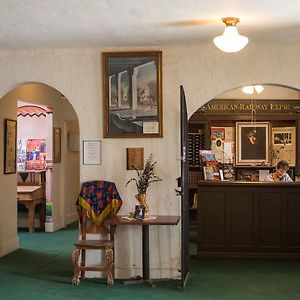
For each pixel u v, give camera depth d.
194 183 10.27
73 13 5.02
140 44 6.47
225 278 6.44
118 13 5.02
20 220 10.81
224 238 7.69
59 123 10.84
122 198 6.59
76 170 11.85
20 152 10.94
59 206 10.81
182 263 5.88
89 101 6.66
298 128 10.49
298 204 7.66
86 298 5.58
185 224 6.12
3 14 5.04
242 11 4.98
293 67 6.50
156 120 6.54
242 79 6.52
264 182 7.69
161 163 6.55
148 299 5.53
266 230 7.67
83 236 6.49
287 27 5.60
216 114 10.46
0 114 7.91
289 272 6.77
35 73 6.74
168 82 6.56
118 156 6.61
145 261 6.20
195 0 4.62
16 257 7.75
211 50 6.54
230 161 10.65
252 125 10.66
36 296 5.66
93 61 6.66
